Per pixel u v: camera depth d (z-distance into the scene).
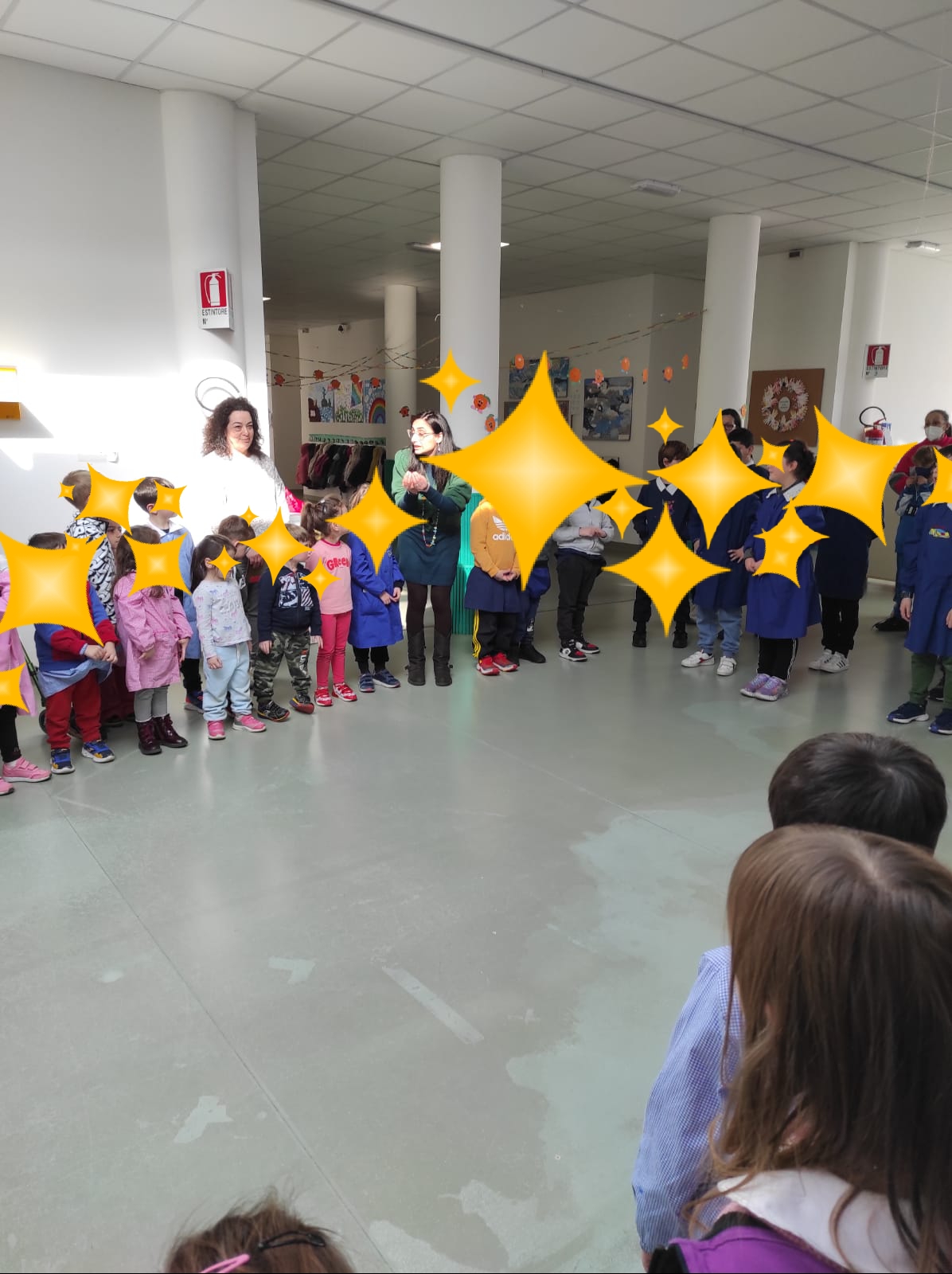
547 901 2.56
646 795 3.32
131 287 4.66
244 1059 1.91
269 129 5.25
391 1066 1.89
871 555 7.86
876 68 4.35
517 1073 1.88
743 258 7.26
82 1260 1.44
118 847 2.86
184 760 3.62
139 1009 2.07
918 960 0.56
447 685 4.74
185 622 3.73
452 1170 1.63
